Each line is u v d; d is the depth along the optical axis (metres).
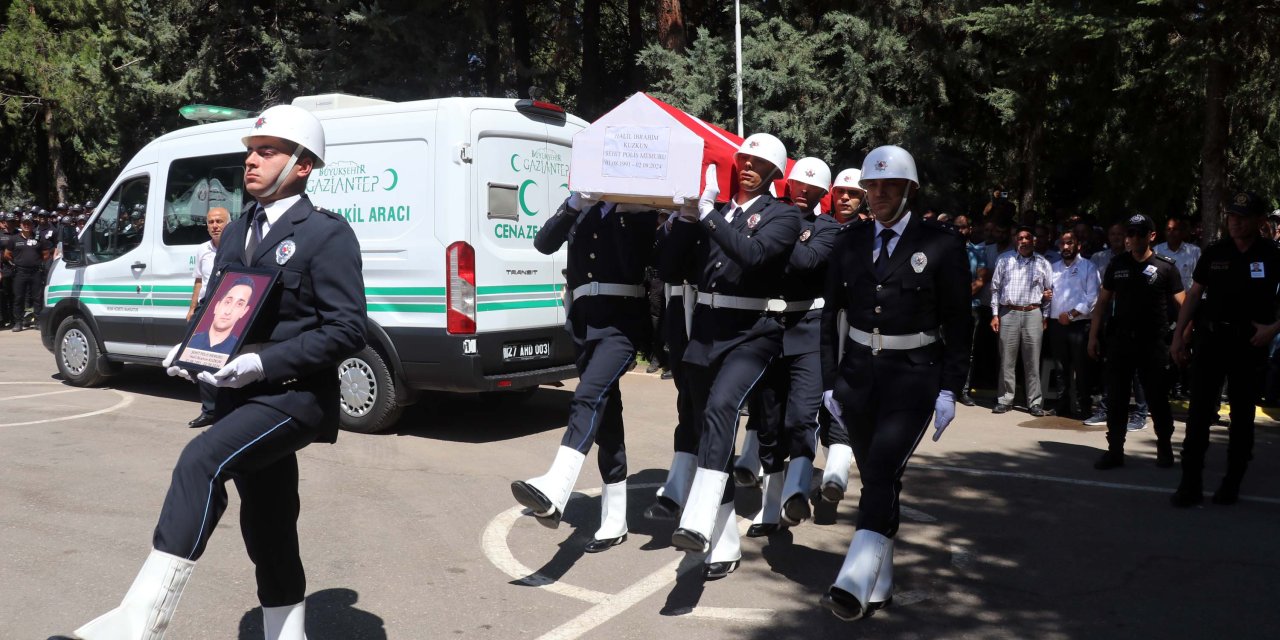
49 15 20.38
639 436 8.16
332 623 4.13
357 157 7.93
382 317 7.78
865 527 3.88
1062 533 5.55
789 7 14.78
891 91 14.59
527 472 6.82
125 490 6.16
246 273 3.12
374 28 15.27
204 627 4.07
